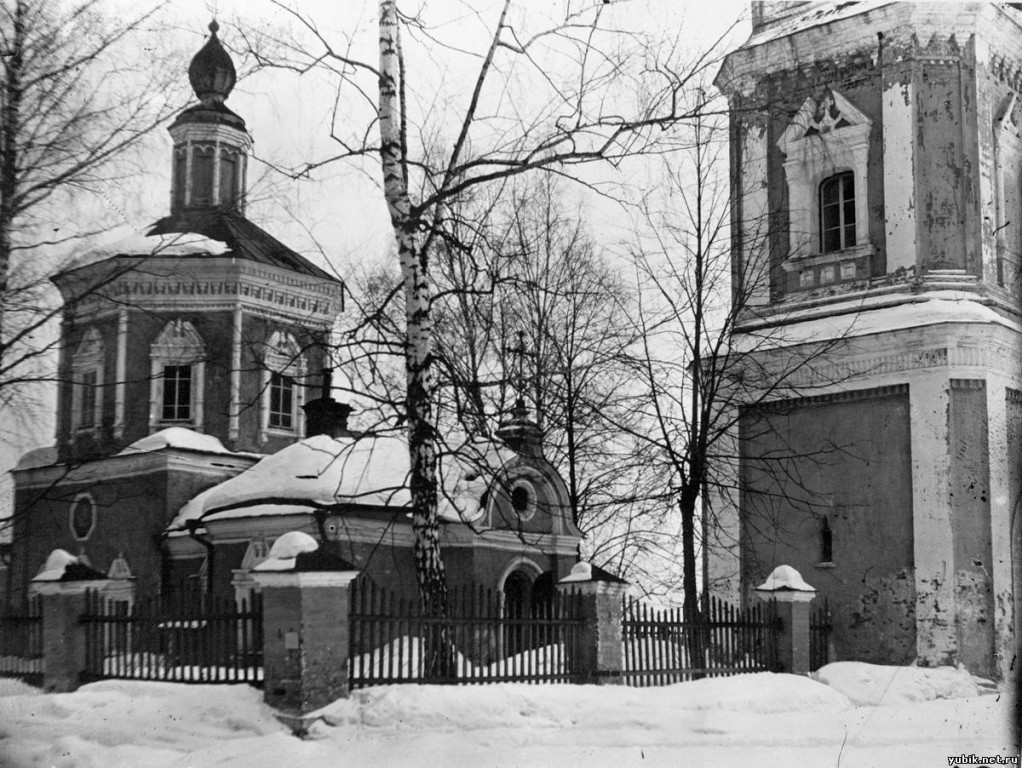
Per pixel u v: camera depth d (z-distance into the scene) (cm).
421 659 1518
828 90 2509
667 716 1560
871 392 2352
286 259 3325
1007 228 2448
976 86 2395
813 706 1791
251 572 1451
